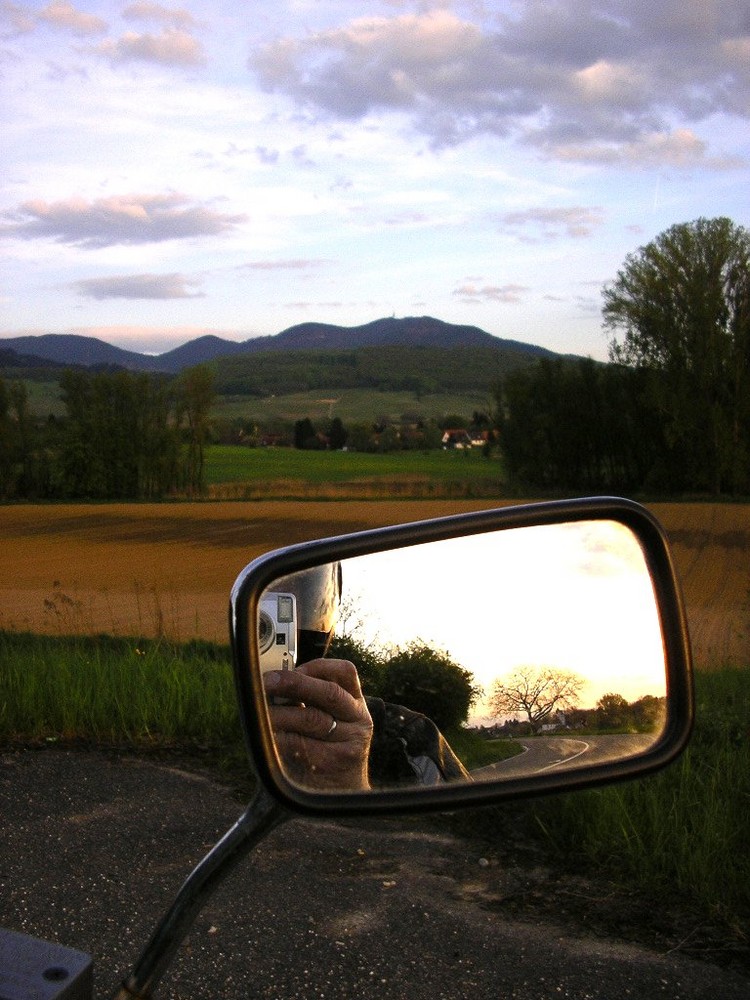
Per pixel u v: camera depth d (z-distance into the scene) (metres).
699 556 27.41
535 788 1.23
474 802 1.18
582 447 57.56
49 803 4.55
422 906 3.45
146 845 4.03
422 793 1.14
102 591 20.12
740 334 52.12
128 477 60.97
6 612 15.99
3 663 7.27
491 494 57.28
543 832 4.13
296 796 1.02
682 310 53.09
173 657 7.99
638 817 4.05
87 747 5.55
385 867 3.82
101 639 10.27
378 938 3.20
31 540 34.53
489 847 4.02
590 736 1.28
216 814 4.43
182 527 38.50
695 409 52.44
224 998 2.84
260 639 1.04
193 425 62.12
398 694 1.19
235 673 1.01
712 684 7.04
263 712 1.01
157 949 1.06
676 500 51.12
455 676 1.22
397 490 59.47
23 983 1.12
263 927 3.28
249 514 44.06
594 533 1.32
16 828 4.20
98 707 6.04
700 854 3.65
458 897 3.54
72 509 49.03
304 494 58.34
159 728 5.91
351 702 1.06
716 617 16.03
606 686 1.30
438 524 1.25
